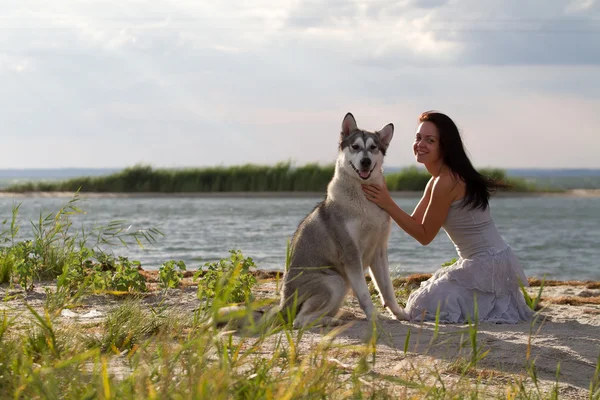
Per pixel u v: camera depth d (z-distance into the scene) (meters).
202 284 6.25
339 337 4.77
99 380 2.83
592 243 14.77
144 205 29.25
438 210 5.70
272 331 3.31
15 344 3.51
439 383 3.55
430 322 5.52
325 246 5.62
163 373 2.96
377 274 5.81
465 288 5.70
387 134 5.86
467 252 5.82
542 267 11.17
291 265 5.72
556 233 17.02
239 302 6.06
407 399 3.11
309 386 2.89
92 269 7.29
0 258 7.25
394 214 5.60
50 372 2.80
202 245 13.42
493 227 5.84
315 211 5.87
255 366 3.16
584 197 38.19
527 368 3.81
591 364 4.14
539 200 35.34
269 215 22.58
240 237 15.11
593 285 8.15
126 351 3.97
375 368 3.82
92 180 41.50
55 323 4.25
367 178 5.46
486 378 3.76
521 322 5.54
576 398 3.49
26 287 6.47
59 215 7.50
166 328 4.37
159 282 7.31
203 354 3.15
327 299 5.46
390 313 5.88
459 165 5.70
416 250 13.40
